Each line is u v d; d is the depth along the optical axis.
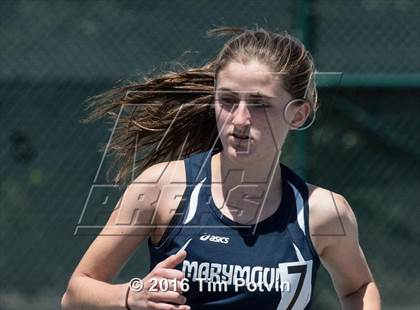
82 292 8.84
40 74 19.80
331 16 19.48
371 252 19.36
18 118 19.80
